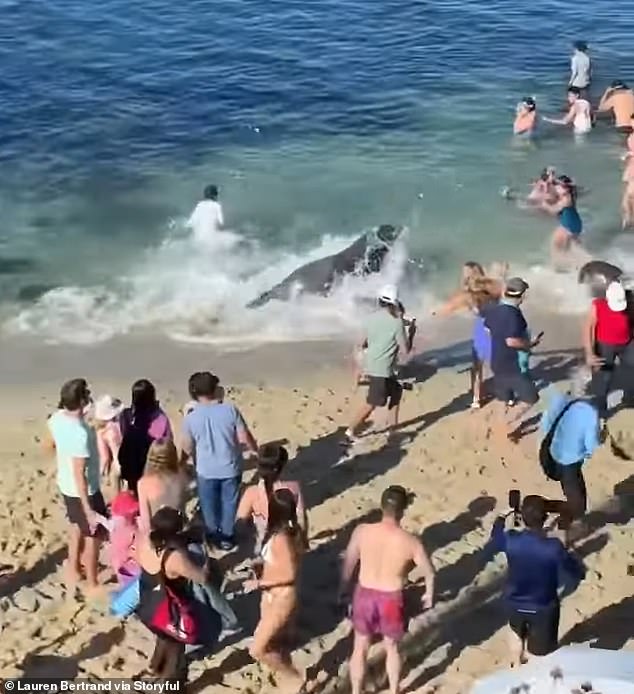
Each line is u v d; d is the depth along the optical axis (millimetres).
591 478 12383
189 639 8664
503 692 7520
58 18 28828
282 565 8711
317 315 16750
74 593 10391
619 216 19516
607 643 9938
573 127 23062
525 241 18797
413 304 16984
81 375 15227
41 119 23312
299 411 13969
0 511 11680
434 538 11336
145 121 23406
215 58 26516
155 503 9336
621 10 30109
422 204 20172
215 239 18922
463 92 24953
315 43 27562
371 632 8828
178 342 16125
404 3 30344
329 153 22219
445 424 13570
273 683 9438
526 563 8805
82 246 18719
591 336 13383
